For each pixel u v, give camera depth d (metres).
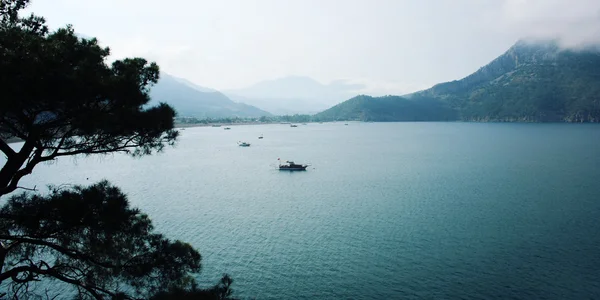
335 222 70.88
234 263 52.59
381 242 59.91
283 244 59.53
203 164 156.88
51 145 15.92
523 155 167.50
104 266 17.20
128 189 103.12
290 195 95.31
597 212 73.94
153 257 17.94
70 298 42.66
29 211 15.45
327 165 150.50
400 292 44.78
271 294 44.66
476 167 135.75
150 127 16.53
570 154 167.00
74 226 16.03
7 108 13.05
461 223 68.94
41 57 13.74
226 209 80.94
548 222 68.50
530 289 44.72
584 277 47.16
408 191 97.38
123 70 16.83
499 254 54.56
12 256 17.73
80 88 13.89
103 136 16.56
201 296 16.91
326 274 49.31
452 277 48.00
